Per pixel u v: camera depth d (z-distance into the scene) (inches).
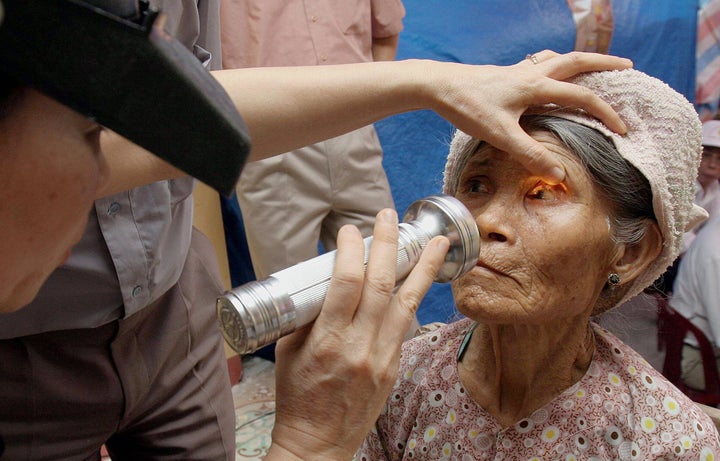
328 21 69.4
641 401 29.8
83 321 32.7
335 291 21.7
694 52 85.4
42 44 12.6
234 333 21.1
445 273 25.6
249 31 69.3
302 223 73.8
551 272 27.4
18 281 17.2
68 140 14.8
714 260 63.4
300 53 69.6
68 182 15.2
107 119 13.7
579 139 27.5
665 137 28.2
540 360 30.5
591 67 29.1
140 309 35.0
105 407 36.0
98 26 12.7
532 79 27.1
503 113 26.8
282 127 28.6
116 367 35.5
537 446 30.4
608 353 31.6
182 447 41.6
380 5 73.4
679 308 65.6
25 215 15.2
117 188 27.0
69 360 33.7
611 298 32.3
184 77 13.7
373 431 35.4
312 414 23.0
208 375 42.8
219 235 86.4
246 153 14.9
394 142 83.5
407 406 34.5
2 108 13.6
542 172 26.8
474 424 32.1
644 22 83.4
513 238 27.5
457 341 34.2
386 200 76.9
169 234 36.2
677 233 30.0
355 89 28.4
